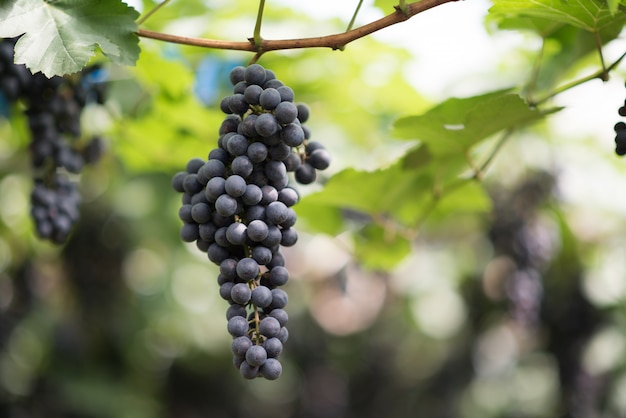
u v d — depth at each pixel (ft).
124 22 4.07
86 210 7.63
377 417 10.72
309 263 10.42
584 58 5.05
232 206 3.87
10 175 6.55
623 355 7.89
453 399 9.61
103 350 8.70
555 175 6.78
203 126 5.22
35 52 4.00
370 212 5.15
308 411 10.62
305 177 4.13
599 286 7.57
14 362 7.94
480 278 8.20
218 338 9.92
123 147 5.49
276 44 4.07
